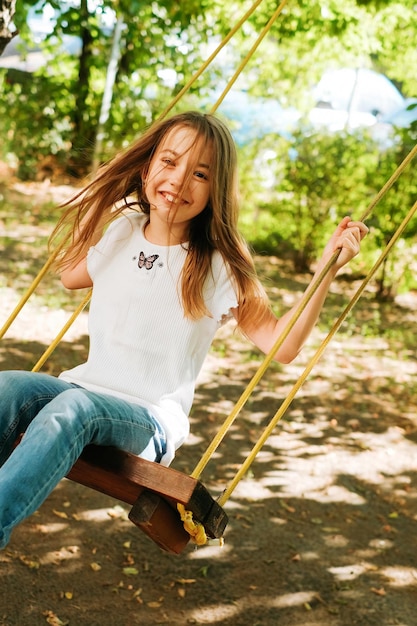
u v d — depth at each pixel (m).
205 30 12.54
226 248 2.33
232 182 2.34
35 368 2.54
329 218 10.54
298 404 6.55
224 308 2.30
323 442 5.92
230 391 6.61
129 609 3.82
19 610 3.69
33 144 12.97
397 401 6.88
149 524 1.96
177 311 2.29
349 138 10.55
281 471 5.38
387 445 6.01
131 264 2.38
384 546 4.65
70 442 1.91
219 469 5.29
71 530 4.38
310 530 4.71
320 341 8.23
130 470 1.99
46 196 12.04
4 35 4.17
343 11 10.69
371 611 4.02
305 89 13.33
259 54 13.02
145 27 12.70
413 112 13.98
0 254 8.89
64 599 3.82
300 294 9.61
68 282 2.60
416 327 9.12
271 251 11.61
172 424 2.22
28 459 1.86
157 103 13.04
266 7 11.12
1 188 12.12
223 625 3.80
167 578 4.09
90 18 12.87
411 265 10.45
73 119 13.23
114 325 2.31
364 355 7.98
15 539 4.21
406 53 12.66
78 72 13.54
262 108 12.91
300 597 4.07
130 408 2.11
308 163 10.48
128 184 2.51
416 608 4.10
